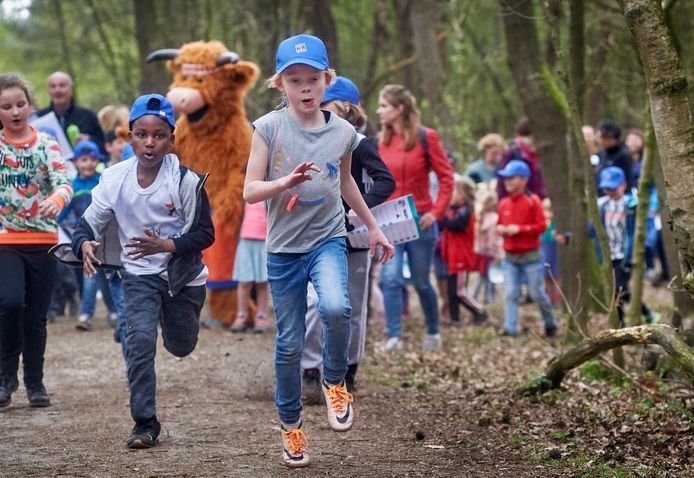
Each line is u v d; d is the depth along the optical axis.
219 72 16.20
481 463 8.50
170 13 28.75
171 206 8.82
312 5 30.81
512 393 11.52
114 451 8.78
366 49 42.97
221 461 8.45
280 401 8.26
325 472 8.13
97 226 8.88
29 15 36.47
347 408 8.18
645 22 8.54
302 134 7.98
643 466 8.33
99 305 22.22
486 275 23.09
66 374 12.96
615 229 17.06
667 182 8.65
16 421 10.07
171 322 9.20
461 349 15.86
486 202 22.78
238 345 15.13
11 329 10.43
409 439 9.41
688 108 8.58
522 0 17.12
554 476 8.06
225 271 16.75
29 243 10.45
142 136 8.69
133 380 8.90
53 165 10.44
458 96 33.28
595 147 20.70
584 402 10.87
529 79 17.67
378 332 17.88
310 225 8.07
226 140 16.36
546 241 21.72
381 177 10.68
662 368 11.94
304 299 8.27
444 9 31.00
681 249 8.65
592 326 15.56
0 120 10.38
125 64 35.38
